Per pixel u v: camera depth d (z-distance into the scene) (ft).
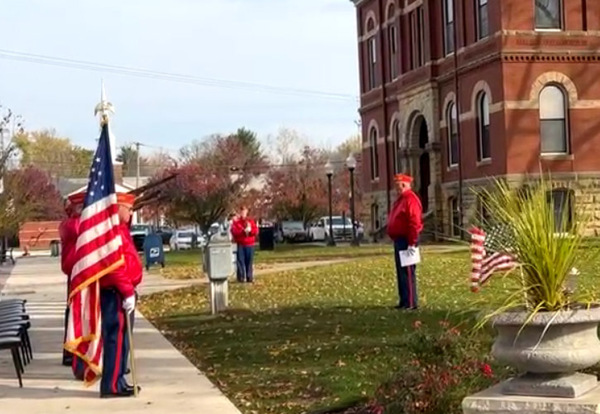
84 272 30.35
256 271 88.07
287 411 27.71
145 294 71.41
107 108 31.45
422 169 142.20
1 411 29.45
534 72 113.70
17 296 75.36
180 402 29.81
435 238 128.06
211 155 250.78
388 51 152.97
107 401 30.48
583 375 19.77
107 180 30.86
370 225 164.14
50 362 39.60
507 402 18.62
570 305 19.24
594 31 115.24
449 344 23.22
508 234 19.77
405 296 50.31
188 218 201.46
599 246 19.97
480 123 119.85
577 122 114.52
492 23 115.24
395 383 22.66
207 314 54.85
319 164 253.65
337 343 39.27
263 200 232.12
